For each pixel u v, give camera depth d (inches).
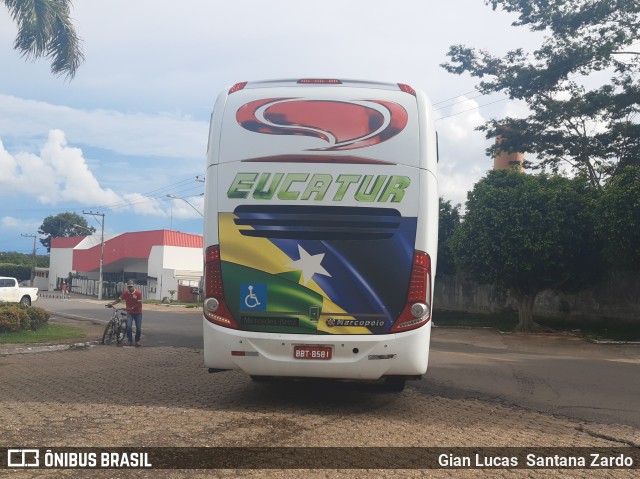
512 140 999.0
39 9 556.7
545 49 941.2
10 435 216.7
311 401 290.2
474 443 222.2
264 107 266.1
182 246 1962.4
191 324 820.6
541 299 919.7
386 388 318.0
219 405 276.4
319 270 252.2
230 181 259.8
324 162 257.6
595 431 250.7
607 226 663.8
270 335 250.5
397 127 261.6
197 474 179.5
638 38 892.0
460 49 1003.9
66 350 491.8
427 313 253.3
